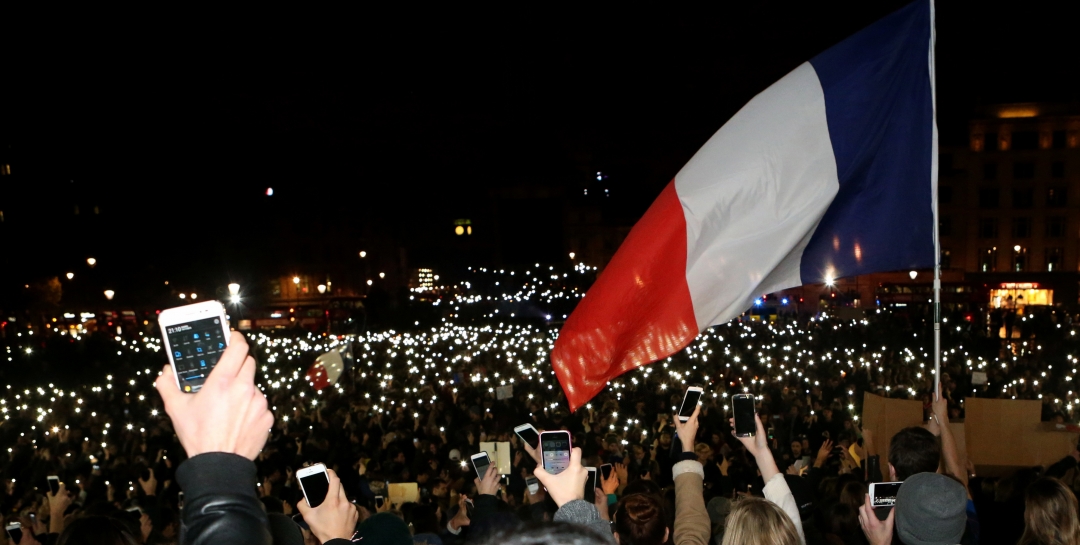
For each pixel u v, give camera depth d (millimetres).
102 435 16031
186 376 2102
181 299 60438
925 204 6645
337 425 15625
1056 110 73875
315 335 37531
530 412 16547
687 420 4605
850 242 6633
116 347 30266
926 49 6641
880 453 9688
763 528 3246
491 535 1317
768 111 6453
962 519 3363
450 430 14492
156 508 8297
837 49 6641
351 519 3297
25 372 27344
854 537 5219
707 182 6227
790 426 14703
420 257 82562
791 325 35969
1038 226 73625
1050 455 9250
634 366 6090
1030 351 27234
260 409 1634
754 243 6188
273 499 6637
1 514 10266
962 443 8156
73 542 3697
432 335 34750
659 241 6145
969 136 74875
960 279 71000
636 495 3879
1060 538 3900
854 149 6395
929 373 19859
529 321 42719
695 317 6137
